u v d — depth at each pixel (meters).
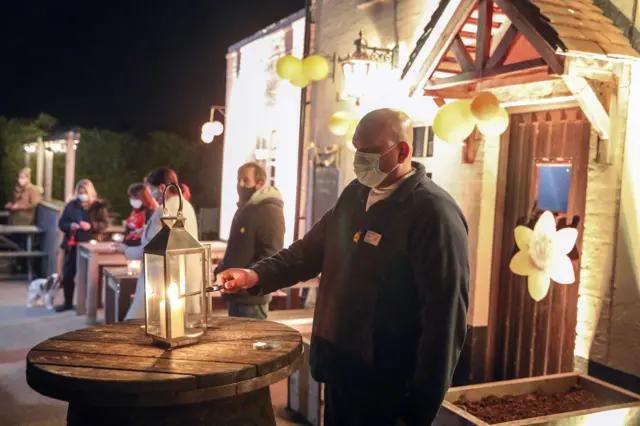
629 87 3.38
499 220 4.50
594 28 3.20
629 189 3.40
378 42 5.65
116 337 2.45
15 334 6.70
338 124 5.10
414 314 2.38
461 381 4.63
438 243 2.27
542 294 3.86
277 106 8.12
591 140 3.64
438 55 3.92
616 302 3.48
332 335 2.52
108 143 12.80
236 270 2.61
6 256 10.16
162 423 2.10
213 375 2.01
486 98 3.50
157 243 2.29
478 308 4.54
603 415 3.03
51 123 12.83
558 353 4.02
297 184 7.10
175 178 4.55
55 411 4.53
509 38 3.38
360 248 2.47
